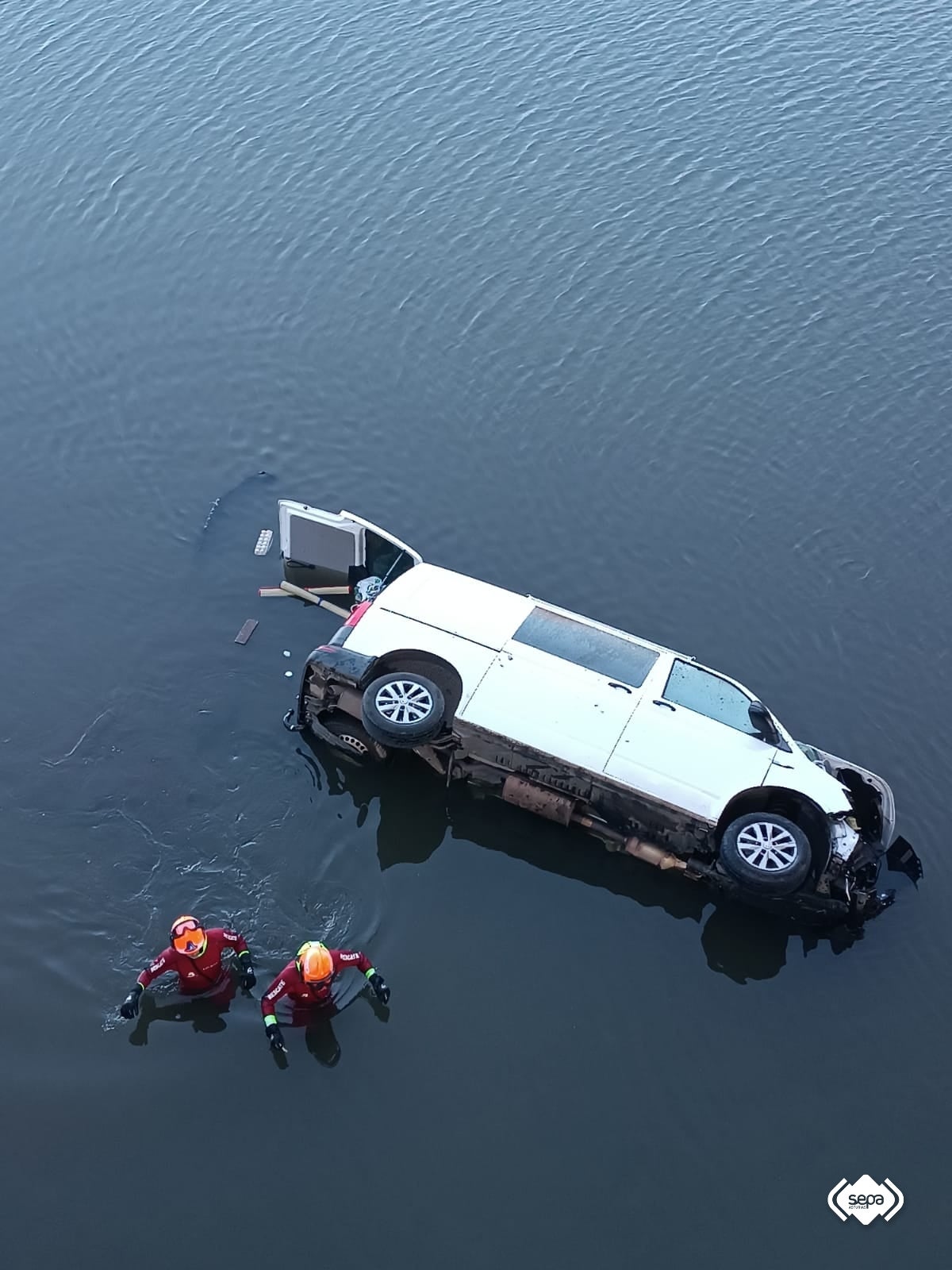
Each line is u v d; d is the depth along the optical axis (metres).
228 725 14.46
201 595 16.30
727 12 30.67
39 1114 10.80
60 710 14.54
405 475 18.56
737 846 12.39
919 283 22.55
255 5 30.45
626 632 16.20
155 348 20.59
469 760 13.55
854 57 28.91
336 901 12.70
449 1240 10.17
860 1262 10.30
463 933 12.52
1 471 18.16
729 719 13.46
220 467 18.45
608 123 26.34
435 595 14.31
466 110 26.58
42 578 16.42
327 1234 10.15
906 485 18.80
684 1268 10.15
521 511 18.09
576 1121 11.06
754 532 17.97
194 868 12.87
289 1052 11.39
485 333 21.20
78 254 22.55
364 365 20.45
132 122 25.97
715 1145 10.99
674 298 22.05
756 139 26.03
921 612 16.86
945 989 12.45
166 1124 10.81
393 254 22.77
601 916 12.82
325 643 15.63
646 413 19.83
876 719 15.38
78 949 12.05
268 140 25.53
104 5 30.45
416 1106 11.06
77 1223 10.09
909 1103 11.45
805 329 21.52
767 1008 12.12
